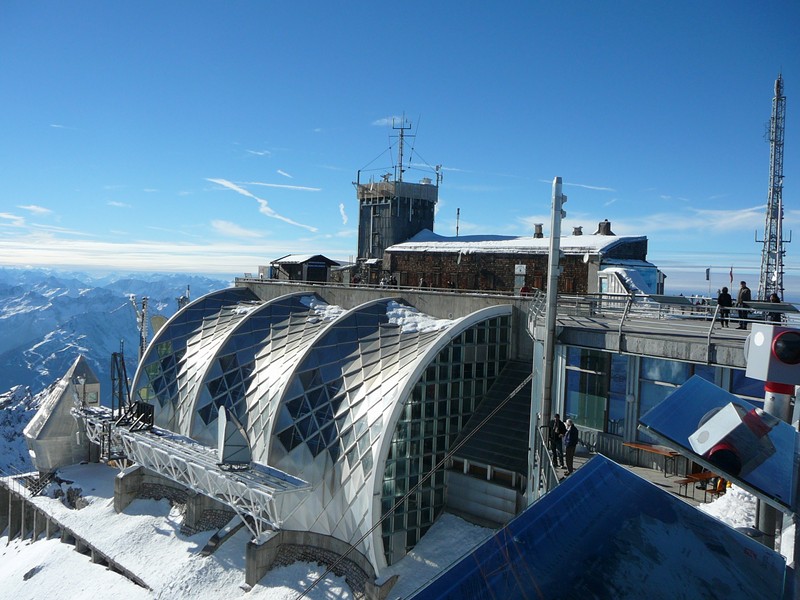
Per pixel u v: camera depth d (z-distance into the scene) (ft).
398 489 78.43
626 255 131.34
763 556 19.19
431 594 13.50
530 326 64.54
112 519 110.83
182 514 107.04
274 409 94.73
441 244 159.12
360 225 208.23
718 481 47.01
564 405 59.67
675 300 64.49
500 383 90.99
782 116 149.48
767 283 149.89
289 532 85.46
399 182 194.18
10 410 489.26
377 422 79.41
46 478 133.80
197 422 108.78
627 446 54.65
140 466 117.29
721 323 67.41
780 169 149.38
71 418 139.64
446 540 79.66
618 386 55.31
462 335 86.63
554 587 14.33
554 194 54.65
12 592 100.94
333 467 82.12
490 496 80.53
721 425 20.90
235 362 111.86
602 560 16.03
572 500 19.16
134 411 115.03
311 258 189.37
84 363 144.77
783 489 18.37
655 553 17.17
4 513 139.44
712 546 18.66
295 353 105.70
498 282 141.38
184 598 83.10
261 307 124.26
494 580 14.25
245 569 85.97
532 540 16.31
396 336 95.86
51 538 118.52
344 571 79.20
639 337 50.75
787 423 23.62
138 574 92.02
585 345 55.26
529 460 61.87
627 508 19.98
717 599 15.30
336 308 125.49
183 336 129.29
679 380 50.78
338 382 90.53
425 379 81.71
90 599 90.79
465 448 84.64
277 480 82.84
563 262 127.54
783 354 24.16
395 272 165.68
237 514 94.38
